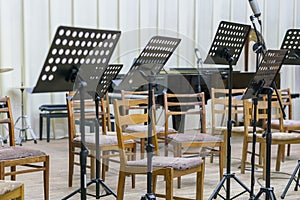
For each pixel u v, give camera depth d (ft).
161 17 23.97
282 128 15.43
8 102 11.23
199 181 10.27
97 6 22.30
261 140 13.69
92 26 22.26
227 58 11.53
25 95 20.85
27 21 20.74
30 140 20.93
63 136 21.94
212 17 25.30
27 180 13.58
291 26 27.32
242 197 12.02
